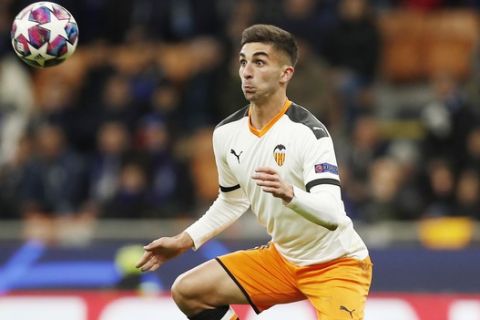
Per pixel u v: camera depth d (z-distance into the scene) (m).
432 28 57.38
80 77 53.69
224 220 25.45
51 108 51.00
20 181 45.81
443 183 44.81
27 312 34.66
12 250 40.66
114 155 46.91
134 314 34.19
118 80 51.41
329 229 22.88
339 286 23.88
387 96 55.66
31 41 24.47
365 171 45.25
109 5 55.91
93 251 40.53
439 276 39.56
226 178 24.91
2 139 50.22
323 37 52.44
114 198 45.00
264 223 24.42
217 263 25.05
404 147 51.03
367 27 52.72
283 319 34.34
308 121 23.52
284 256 24.53
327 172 22.86
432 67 57.06
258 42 23.34
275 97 23.58
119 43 55.97
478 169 46.56
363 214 43.41
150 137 47.19
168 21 55.78
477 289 39.28
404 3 58.34
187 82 51.31
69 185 46.53
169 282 39.72
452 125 47.75
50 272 40.31
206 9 55.66
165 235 41.22
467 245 40.50
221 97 50.12
